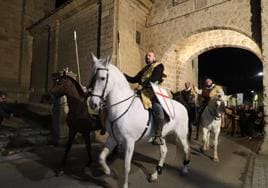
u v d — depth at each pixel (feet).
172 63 41.24
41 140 26.91
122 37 34.58
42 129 30.19
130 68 36.22
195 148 26.73
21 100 53.11
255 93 77.10
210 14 33.50
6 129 28.96
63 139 26.07
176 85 42.34
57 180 15.64
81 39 40.06
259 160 22.77
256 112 41.98
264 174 18.24
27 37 56.18
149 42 40.09
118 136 13.17
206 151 25.85
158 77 15.30
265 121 26.55
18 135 27.12
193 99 29.89
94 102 12.08
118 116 13.04
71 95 17.79
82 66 38.88
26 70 55.67
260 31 29.25
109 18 34.24
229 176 17.81
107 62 12.59
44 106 37.32
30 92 54.29
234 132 45.06
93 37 37.42
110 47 33.60
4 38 52.65
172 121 16.02
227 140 35.29
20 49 55.16
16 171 17.17
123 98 13.32
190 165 20.13
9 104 45.03
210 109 22.68
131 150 13.12
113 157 21.20
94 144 27.50
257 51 37.93
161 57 38.52
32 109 41.45
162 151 16.48
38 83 52.31
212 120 22.52
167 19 38.14
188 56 43.57
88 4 38.40
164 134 15.78
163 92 15.92
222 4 32.45
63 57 44.73
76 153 22.98
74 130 17.51
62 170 16.69
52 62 47.52
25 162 19.48
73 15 42.75
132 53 36.81
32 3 57.31
